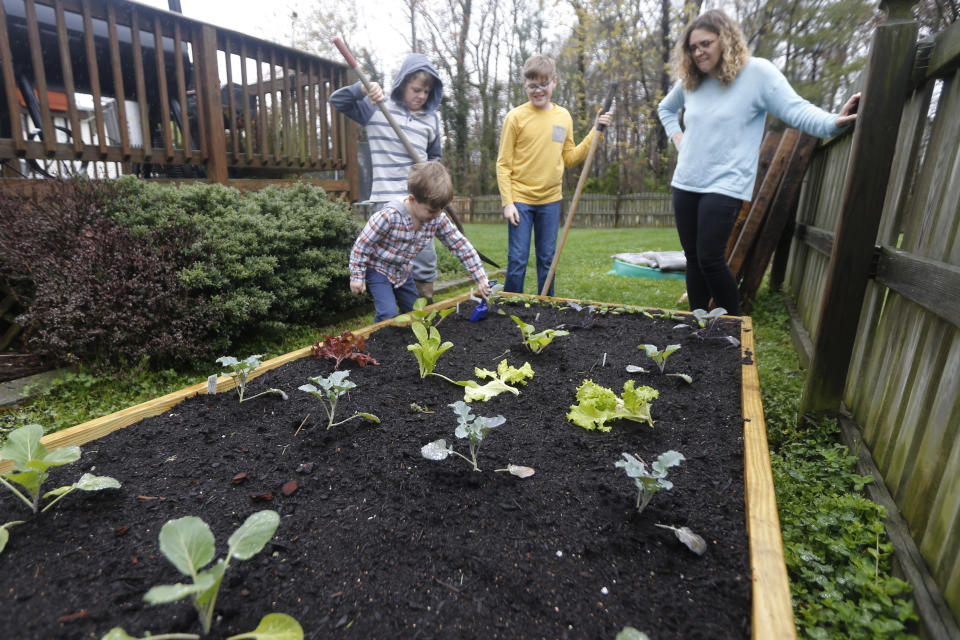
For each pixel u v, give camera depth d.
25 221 2.97
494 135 23.83
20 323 2.78
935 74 1.74
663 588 1.00
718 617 0.93
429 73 3.32
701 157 3.12
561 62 22.11
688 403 1.82
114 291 2.76
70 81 3.60
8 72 3.35
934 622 1.15
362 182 6.47
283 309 3.50
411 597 0.97
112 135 5.64
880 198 1.97
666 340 2.54
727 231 3.15
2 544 1.04
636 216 19.30
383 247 2.93
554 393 1.92
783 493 1.76
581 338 2.59
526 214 4.02
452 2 21.38
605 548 1.10
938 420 1.43
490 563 1.06
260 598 0.97
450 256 6.73
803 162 4.08
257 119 4.95
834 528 1.56
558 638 0.89
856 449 1.98
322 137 5.56
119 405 2.54
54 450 1.35
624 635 0.80
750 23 15.29
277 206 3.95
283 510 1.22
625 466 1.17
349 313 4.21
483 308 2.89
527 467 1.39
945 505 1.30
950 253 1.55
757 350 3.46
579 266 7.29
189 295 3.04
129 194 3.37
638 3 18.61
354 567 1.05
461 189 24.97
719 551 1.08
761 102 2.92
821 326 2.16
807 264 4.08
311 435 1.55
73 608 0.93
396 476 1.35
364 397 1.83
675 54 3.11
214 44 4.38
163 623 0.90
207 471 1.37
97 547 1.09
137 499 1.25
